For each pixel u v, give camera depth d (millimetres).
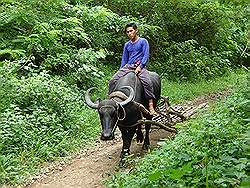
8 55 12375
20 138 8102
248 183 3738
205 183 4703
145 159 6496
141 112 7625
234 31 20641
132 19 15914
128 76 7941
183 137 6633
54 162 7867
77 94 11266
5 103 8961
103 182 6605
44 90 9555
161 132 9227
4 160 7250
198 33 19047
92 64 13047
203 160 5223
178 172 4848
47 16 13242
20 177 6977
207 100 13438
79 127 9445
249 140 4359
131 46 8320
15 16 12219
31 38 11953
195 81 16797
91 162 7777
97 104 7184
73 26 13430
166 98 8828
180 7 17828
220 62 19016
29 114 9250
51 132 8758
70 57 12594
